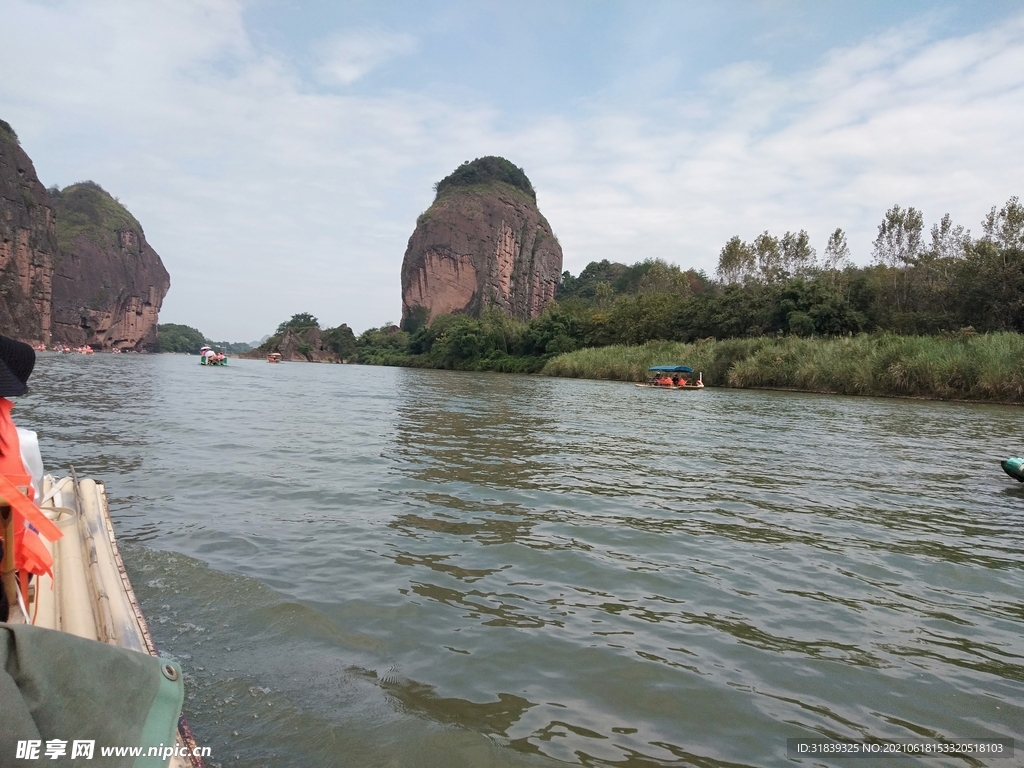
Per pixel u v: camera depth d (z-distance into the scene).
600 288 85.31
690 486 8.77
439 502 7.47
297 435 12.58
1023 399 25.70
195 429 12.91
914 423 17.67
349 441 12.00
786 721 3.33
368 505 7.23
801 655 4.04
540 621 4.40
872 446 13.02
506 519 6.85
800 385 33.16
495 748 3.01
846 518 7.30
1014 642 4.30
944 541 6.50
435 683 3.58
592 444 12.46
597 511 7.29
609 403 23.30
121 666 1.98
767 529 6.77
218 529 6.12
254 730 3.07
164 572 4.98
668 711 3.39
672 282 71.69
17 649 1.78
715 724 3.28
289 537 5.98
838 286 47.22
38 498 3.34
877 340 33.72
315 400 22.03
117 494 7.28
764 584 5.21
